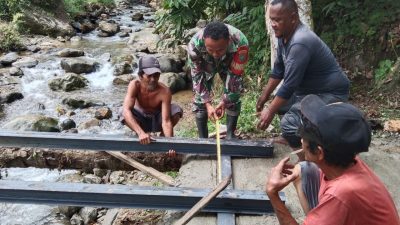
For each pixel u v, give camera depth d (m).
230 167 4.19
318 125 2.01
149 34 11.97
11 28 11.23
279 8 3.46
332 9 6.86
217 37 3.73
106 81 9.53
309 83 3.80
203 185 4.04
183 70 9.52
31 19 12.35
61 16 13.49
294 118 3.88
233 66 4.25
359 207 1.95
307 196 2.72
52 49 11.35
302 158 3.57
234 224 3.55
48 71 9.86
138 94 4.69
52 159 4.58
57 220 5.27
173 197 3.68
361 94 6.29
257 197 3.67
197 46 4.16
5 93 8.49
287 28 3.54
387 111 5.80
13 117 7.86
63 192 3.69
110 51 11.20
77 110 8.21
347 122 1.98
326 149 2.00
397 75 6.12
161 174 4.34
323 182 2.16
